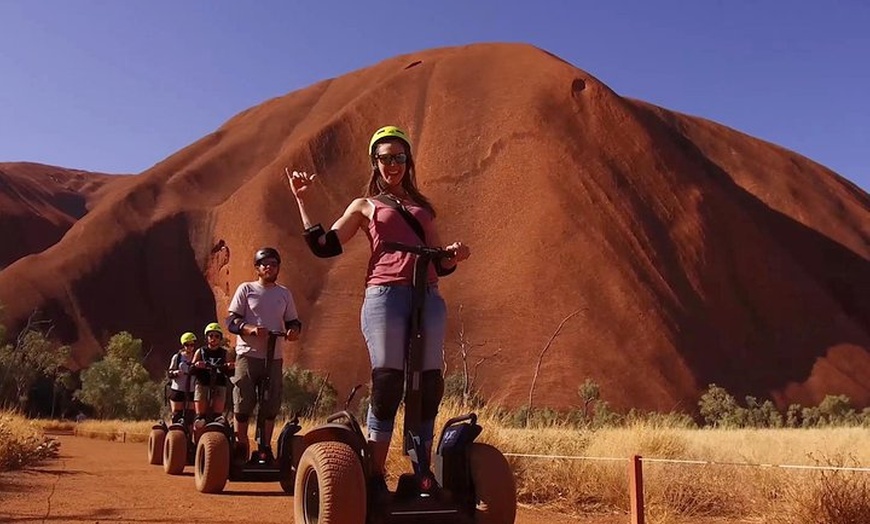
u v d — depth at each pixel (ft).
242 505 24.14
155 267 524.52
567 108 480.23
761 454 39.70
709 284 419.95
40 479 29.96
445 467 14.06
